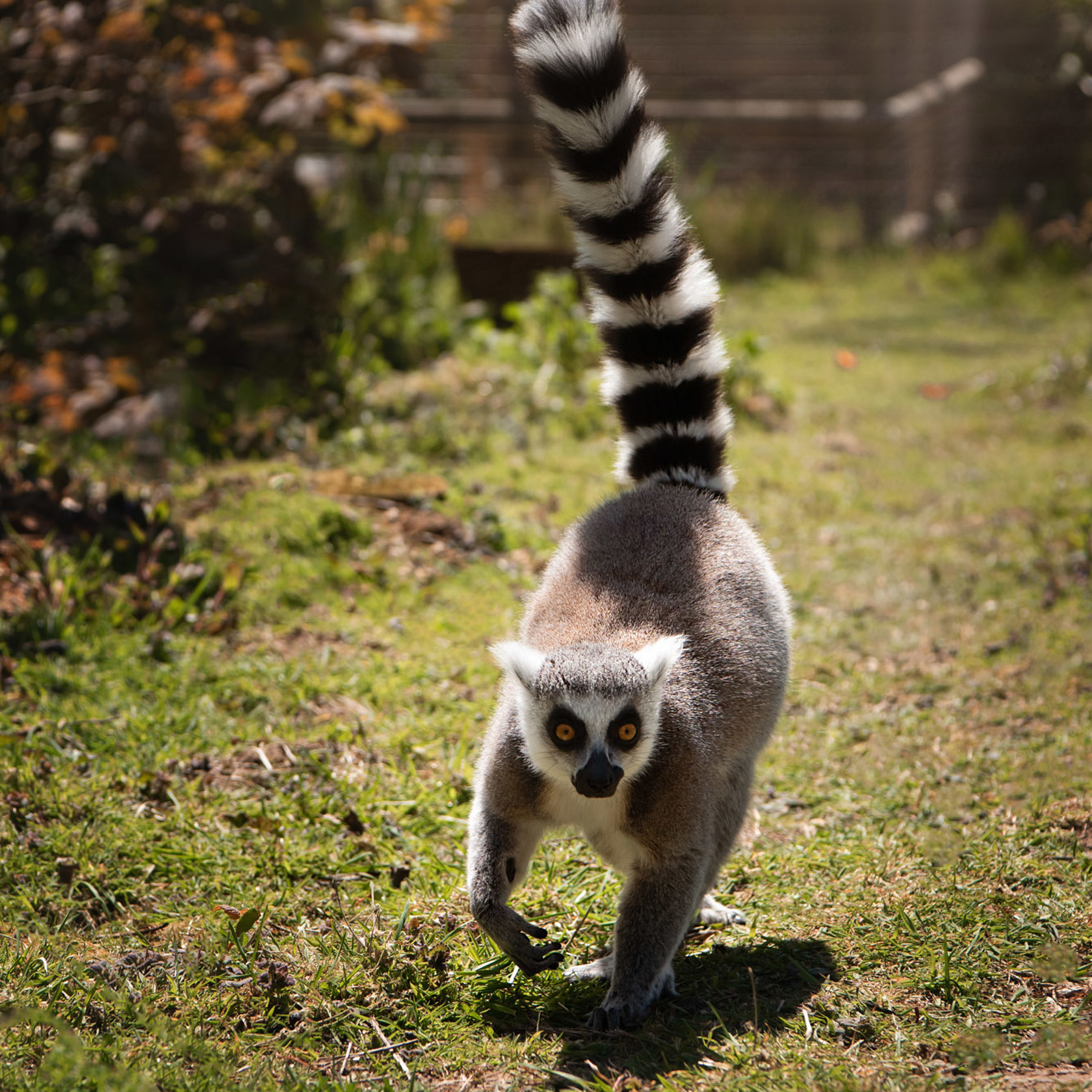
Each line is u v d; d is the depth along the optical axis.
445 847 5.30
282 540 7.95
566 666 4.15
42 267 12.13
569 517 9.05
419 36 13.29
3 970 4.23
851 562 8.60
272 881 4.95
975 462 10.88
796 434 11.59
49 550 7.07
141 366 11.18
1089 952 4.47
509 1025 4.21
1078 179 22.89
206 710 6.15
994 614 7.74
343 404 10.70
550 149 5.52
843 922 4.73
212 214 12.15
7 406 10.29
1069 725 6.30
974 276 19.98
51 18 10.80
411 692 6.58
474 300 15.13
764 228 20.98
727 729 4.60
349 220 15.12
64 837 5.01
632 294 5.54
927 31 24.12
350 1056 3.98
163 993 4.20
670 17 25.08
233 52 11.93
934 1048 3.97
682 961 4.62
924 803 5.64
